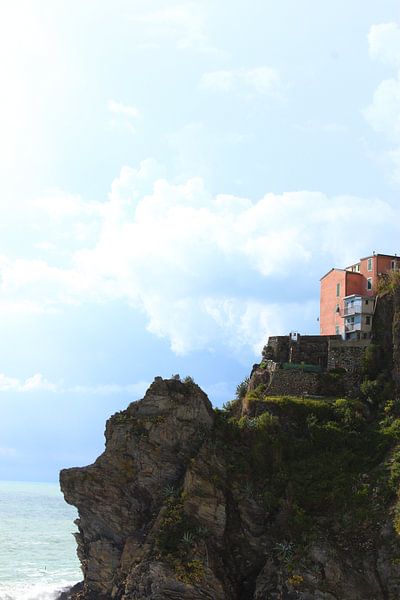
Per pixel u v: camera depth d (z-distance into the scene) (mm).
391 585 70125
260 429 86688
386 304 101688
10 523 197375
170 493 82812
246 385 111062
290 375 99688
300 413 91000
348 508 77250
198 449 85375
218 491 81062
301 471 83375
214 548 78125
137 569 76250
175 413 87938
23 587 107688
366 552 73188
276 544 76438
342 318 107812
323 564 72000
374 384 94750
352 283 109375
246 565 78875
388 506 75812
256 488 82312
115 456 87438
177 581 73812
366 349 99125
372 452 85125
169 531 78000
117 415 91062
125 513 85000
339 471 82562
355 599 69938
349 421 89188
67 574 119750
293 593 70938
